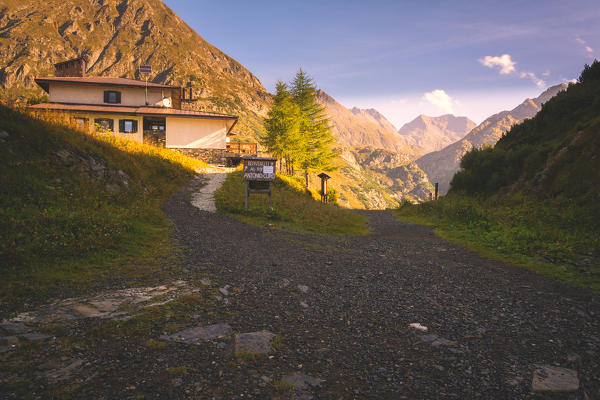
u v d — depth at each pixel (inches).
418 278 259.9
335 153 1636.3
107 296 175.6
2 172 323.6
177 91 1369.3
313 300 197.8
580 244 360.2
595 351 138.3
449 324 167.3
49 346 119.3
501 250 380.2
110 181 476.1
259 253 319.9
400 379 113.9
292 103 1476.4
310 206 752.3
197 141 1253.7
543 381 112.0
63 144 449.1
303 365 121.1
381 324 165.0
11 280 183.0
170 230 386.9
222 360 120.5
